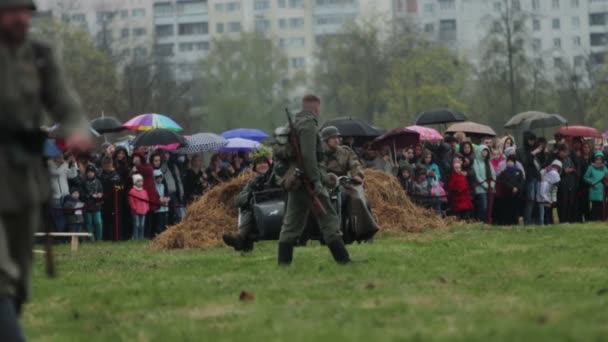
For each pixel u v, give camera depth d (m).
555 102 143.38
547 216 48.84
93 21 189.38
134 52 146.88
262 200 30.36
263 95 172.88
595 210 48.88
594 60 163.50
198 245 35.56
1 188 11.54
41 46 12.02
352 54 152.38
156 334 14.85
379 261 24.09
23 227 11.87
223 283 20.70
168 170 44.66
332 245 23.41
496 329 13.09
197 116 162.38
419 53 152.50
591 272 21.14
